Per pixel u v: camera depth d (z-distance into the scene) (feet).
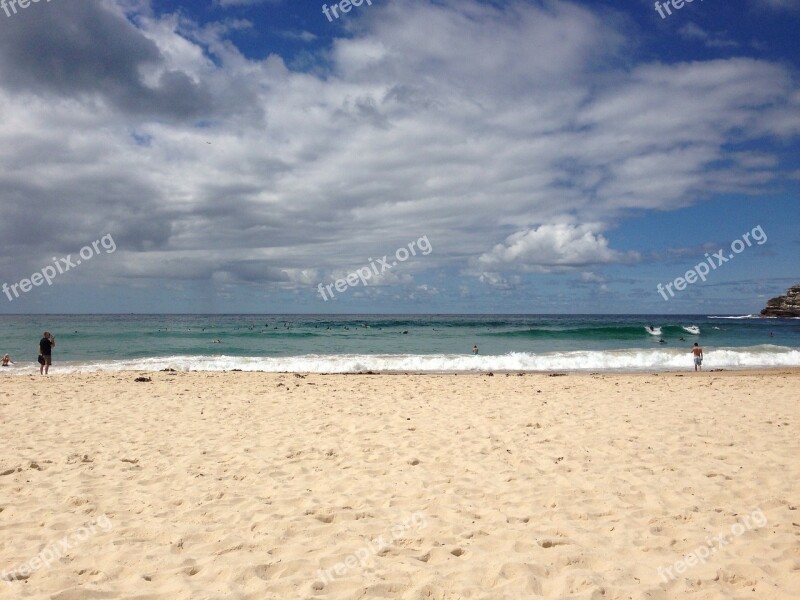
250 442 29.35
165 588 13.74
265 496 20.85
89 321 290.56
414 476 23.26
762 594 13.41
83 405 40.65
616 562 15.21
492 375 65.72
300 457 26.40
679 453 26.58
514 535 17.11
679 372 75.82
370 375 64.44
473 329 182.60
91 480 22.84
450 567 14.96
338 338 143.33
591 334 152.66
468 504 19.97
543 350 114.11
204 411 38.34
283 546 16.35
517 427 32.68
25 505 19.85
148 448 28.12
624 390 49.67
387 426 33.17
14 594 13.39
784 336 151.12
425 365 85.30
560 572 14.66
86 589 13.44
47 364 64.39
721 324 256.93
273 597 13.26
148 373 63.21
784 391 48.47
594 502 20.01
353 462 25.45
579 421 34.40
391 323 239.50
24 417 35.99
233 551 16.05
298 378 59.57
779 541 16.48
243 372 66.59
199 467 24.71
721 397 44.65
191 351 109.60
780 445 27.99
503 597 13.28
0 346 114.32
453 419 35.27
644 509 19.22
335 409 39.11
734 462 25.03
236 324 234.17
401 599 13.33
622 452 26.84
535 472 23.66
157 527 17.83
